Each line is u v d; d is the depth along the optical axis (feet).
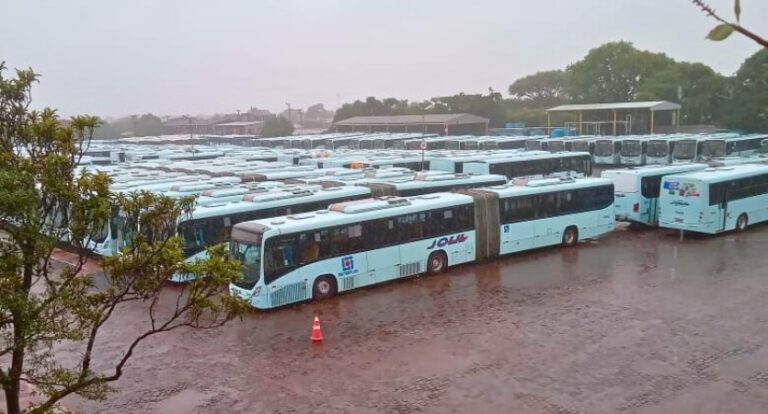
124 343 53.47
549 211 83.71
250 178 113.60
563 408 38.40
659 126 260.21
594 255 80.23
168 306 64.08
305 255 63.52
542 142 204.03
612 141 188.85
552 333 51.31
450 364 45.91
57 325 24.34
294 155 177.99
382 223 68.95
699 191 85.66
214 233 74.95
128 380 45.65
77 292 25.03
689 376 42.14
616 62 301.63
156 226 25.89
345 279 66.33
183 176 114.83
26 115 24.82
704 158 171.32
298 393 42.34
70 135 24.45
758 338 48.34
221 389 43.52
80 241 25.09
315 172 122.11
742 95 231.71
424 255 72.38
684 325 51.83
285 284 62.03
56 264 81.15
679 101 259.60
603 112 275.80
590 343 48.73
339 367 46.47
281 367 46.98
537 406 38.81
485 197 77.61
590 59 310.04
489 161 130.00
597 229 88.84
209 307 26.37
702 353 45.85
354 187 91.61
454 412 38.60
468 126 319.88
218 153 201.36
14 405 25.04
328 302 64.18
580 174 143.64
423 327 54.44
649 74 292.61
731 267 70.69
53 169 23.54
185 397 42.50
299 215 67.41
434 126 324.60
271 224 63.36
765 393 39.34
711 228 86.53
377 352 49.06
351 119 359.46
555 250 84.48
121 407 41.32
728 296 59.47
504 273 72.90
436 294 65.05
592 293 62.39
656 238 90.07
